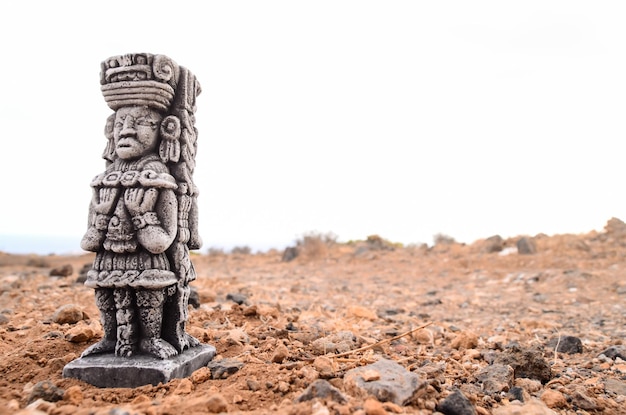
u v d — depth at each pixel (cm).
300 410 25
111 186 31
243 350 35
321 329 45
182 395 28
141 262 31
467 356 39
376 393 27
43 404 26
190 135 33
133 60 32
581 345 43
